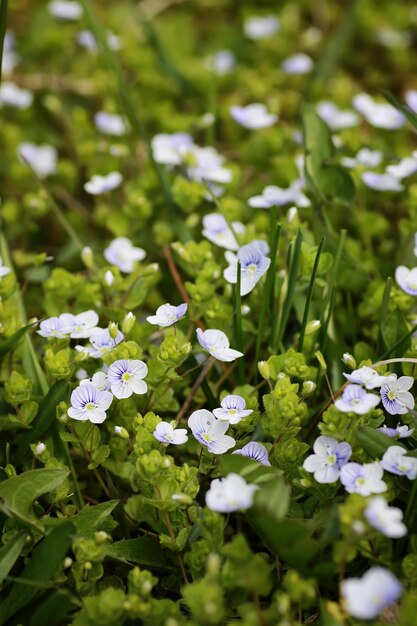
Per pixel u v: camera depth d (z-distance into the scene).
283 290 0.24
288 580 0.19
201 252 0.25
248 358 0.25
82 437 0.22
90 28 0.29
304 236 0.25
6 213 0.29
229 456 0.20
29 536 0.21
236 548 0.19
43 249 0.30
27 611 0.21
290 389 0.21
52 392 0.22
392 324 0.23
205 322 0.25
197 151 0.29
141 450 0.21
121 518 0.22
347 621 0.20
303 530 0.19
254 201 0.26
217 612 0.19
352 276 0.25
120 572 0.22
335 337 0.25
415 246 0.26
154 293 0.26
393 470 0.20
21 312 0.25
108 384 0.22
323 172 0.26
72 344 0.25
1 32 0.24
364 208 0.29
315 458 0.20
